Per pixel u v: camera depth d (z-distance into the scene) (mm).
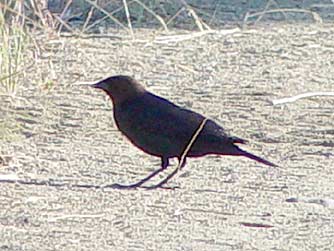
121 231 9680
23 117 13633
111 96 11430
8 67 14125
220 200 10750
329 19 20391
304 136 13422
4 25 14188
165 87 15797
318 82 16297
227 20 19891
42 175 11555
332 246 9344
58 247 9180
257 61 17500
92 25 18281
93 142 12930
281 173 11828
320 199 10789
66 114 14008
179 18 19594
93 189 11070
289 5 21109
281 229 9828
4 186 11062
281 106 14820
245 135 13445
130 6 19391
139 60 17203
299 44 18594
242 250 9203
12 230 9633
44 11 16531
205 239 9492
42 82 14977
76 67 16406
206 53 17859
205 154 11227
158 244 9312
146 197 10820
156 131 11195
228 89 15727
